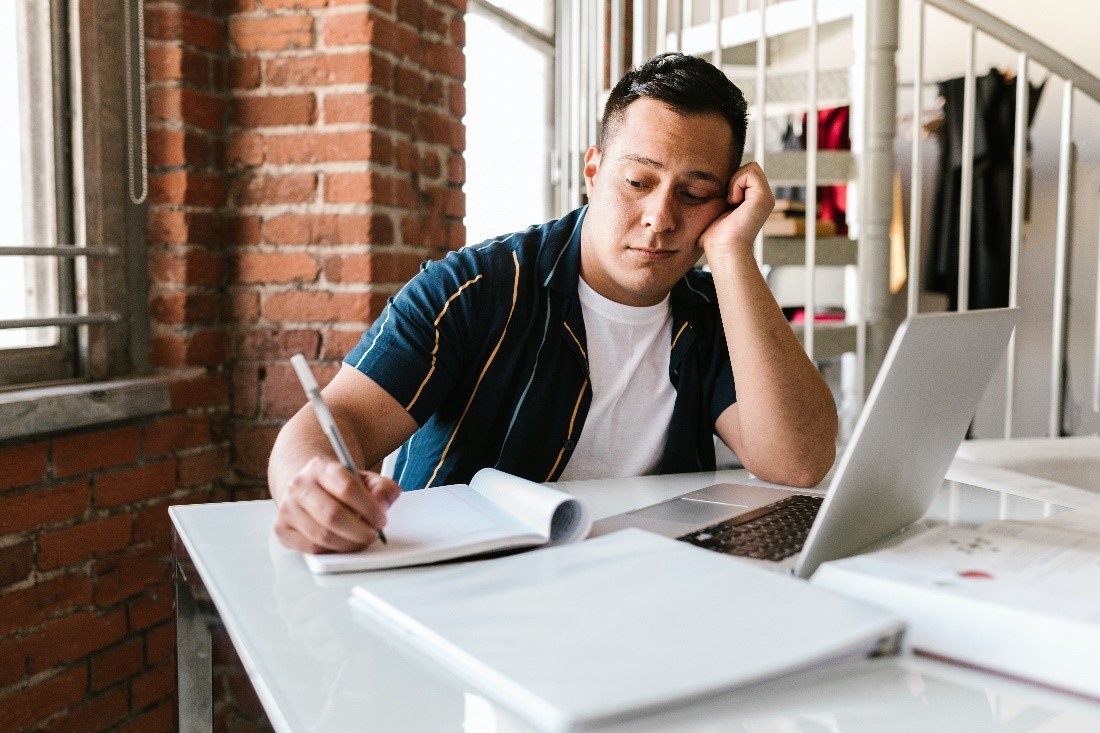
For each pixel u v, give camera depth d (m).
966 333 0.84
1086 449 2.04
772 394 1.24
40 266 1.82
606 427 1.41
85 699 1.73
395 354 1.27
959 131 3.64
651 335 1.42
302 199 2.01
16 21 1.76
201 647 0.79
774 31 3.17
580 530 0.87
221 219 2.05
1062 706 0.55
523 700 0.52
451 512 0.93
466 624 0.62
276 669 0.59
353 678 0.57
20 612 1.59
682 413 1.43
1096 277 3.70
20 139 1.77
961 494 1.16
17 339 1.77
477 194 3.41
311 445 1.04
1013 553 0.73
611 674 0.53
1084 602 0.61
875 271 2.98
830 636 0.59
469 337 1.34
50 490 1.63
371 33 1.96
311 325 2.03
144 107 1.92
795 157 2.96
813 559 0.78
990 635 0.60
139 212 1.94
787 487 1.20
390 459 1.47
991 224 3.62
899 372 0.74
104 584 1.77
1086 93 2.85
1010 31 2.76
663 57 1.29
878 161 2.94
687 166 1.25
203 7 1.97
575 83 3.03
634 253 1.29
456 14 2.32
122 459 1.80
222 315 2.07
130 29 1.88
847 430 3.02
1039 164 3.72
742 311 1.28
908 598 0.64
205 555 0.84
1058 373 2.90
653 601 0.65
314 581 0.77
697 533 0.92
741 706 0.54
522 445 1.36
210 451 2.04
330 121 1.99
